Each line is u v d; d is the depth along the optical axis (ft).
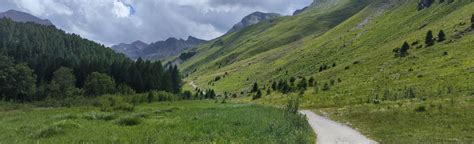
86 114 165.48
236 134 92.63
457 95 194.08
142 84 505.25
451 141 91.40
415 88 250.78
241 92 526.16
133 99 367.86
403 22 563.07
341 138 102.22
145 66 544.21
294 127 107.65
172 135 89.86
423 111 143.02
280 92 396.57
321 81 387.96
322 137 103.65
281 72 588.91
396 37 490.49
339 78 368.48
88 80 447.83
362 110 176.14
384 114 149.79
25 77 408.67
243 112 168.86
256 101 369.91
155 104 335.26
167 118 143.54
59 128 101.71
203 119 131.34
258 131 95.71
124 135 91.20
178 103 350.02
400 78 295.28
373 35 579.89
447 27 404.36
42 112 229.25
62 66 481.46
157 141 80.23
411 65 326.44
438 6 536.83
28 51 614.75
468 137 95.20
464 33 358.02
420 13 561.84
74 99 385.70
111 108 244.22
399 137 101.14
